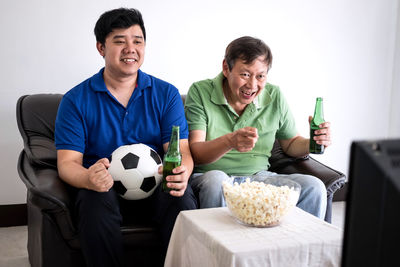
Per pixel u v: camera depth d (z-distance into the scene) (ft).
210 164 7.14
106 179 5.47
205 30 9.60
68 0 8.68
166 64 9.47
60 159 6.20
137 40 6.37
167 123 6.69
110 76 6.49
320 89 10.69
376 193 1.70
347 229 1.78
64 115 6.34
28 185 5.73
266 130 7.33
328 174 6.88
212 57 9.76
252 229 4.49
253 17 9.88
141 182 5.77
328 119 10.92
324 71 10.64
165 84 6.86
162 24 9.30
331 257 4.22
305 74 10.50
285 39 10.20
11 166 8.93
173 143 5.54
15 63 8.61
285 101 7.55
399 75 11.13
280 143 7.91
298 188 4.73
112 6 8.93
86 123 6.45
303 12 10.23
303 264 4.15
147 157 5.90
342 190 11.30
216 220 4.77
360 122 11.23
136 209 6.20
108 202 5.51
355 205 1.75
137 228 5.82
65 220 5.56
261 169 7.40
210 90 7.27
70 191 5.96
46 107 7.27
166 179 5.57
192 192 6.18
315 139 6.27
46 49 8.72
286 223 4.66
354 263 1.78
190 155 6.52
